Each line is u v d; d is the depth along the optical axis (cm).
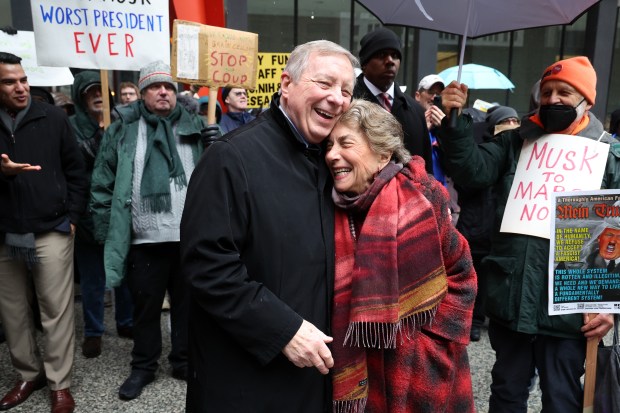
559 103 209
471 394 179
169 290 332
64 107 500
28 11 809
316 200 153
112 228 298
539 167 217
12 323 298
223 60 280
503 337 229
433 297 152
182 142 312
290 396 147
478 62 1077
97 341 374
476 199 385
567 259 205
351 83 152
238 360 147
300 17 995
